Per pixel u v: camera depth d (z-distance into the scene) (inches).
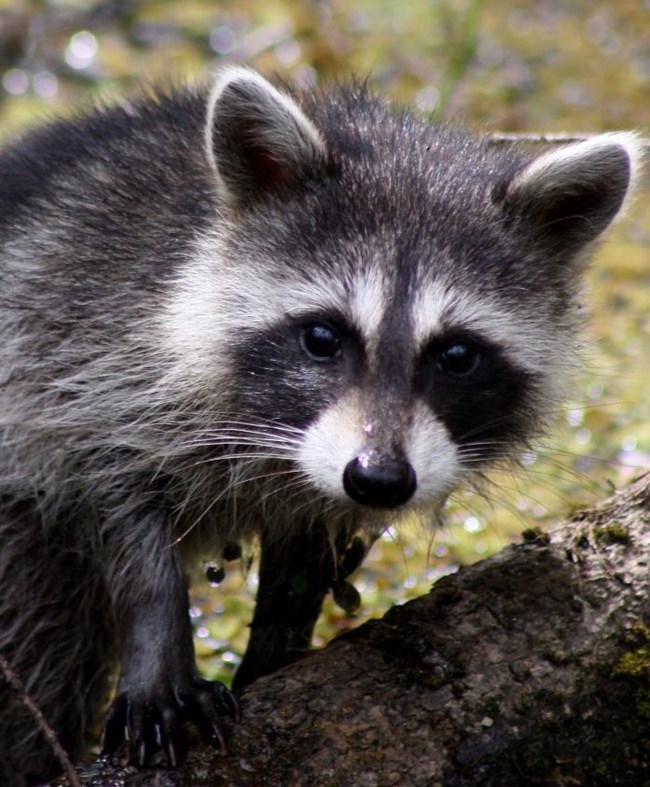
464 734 271.0
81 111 392.2
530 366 322.0
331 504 321.7
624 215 324.5
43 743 360.8
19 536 338.3
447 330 305.3
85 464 321.1
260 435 309.4
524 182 317.7
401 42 729.6
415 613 289.1
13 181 352.5
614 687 277.9
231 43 716.7
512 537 419.8
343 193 313.0
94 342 318.7
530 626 283.0
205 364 314.0
